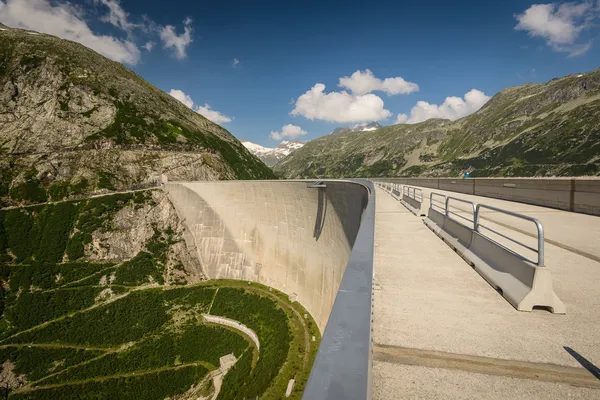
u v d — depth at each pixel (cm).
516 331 479
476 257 805
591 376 370
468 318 528
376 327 509
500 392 348
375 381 372
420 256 927
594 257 849
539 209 1809
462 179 3266
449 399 338
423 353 429
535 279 545
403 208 2156
